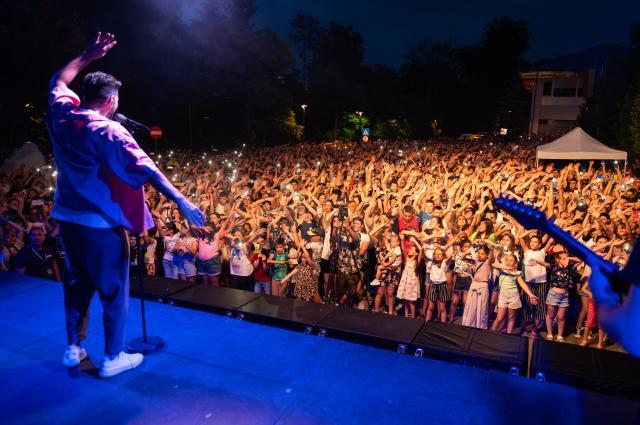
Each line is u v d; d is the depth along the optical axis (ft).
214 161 71.10
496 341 13.75
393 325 14.58
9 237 27.84
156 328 10.69
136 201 8.40
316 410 7.86
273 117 154.10
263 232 28.89
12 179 42.93
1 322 10.96
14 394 8.31
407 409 7.85
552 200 39.47
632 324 3.90
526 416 7.59
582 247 5.17
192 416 7.75
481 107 234.58
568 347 13.78
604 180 54.08
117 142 7.73
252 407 7.95
